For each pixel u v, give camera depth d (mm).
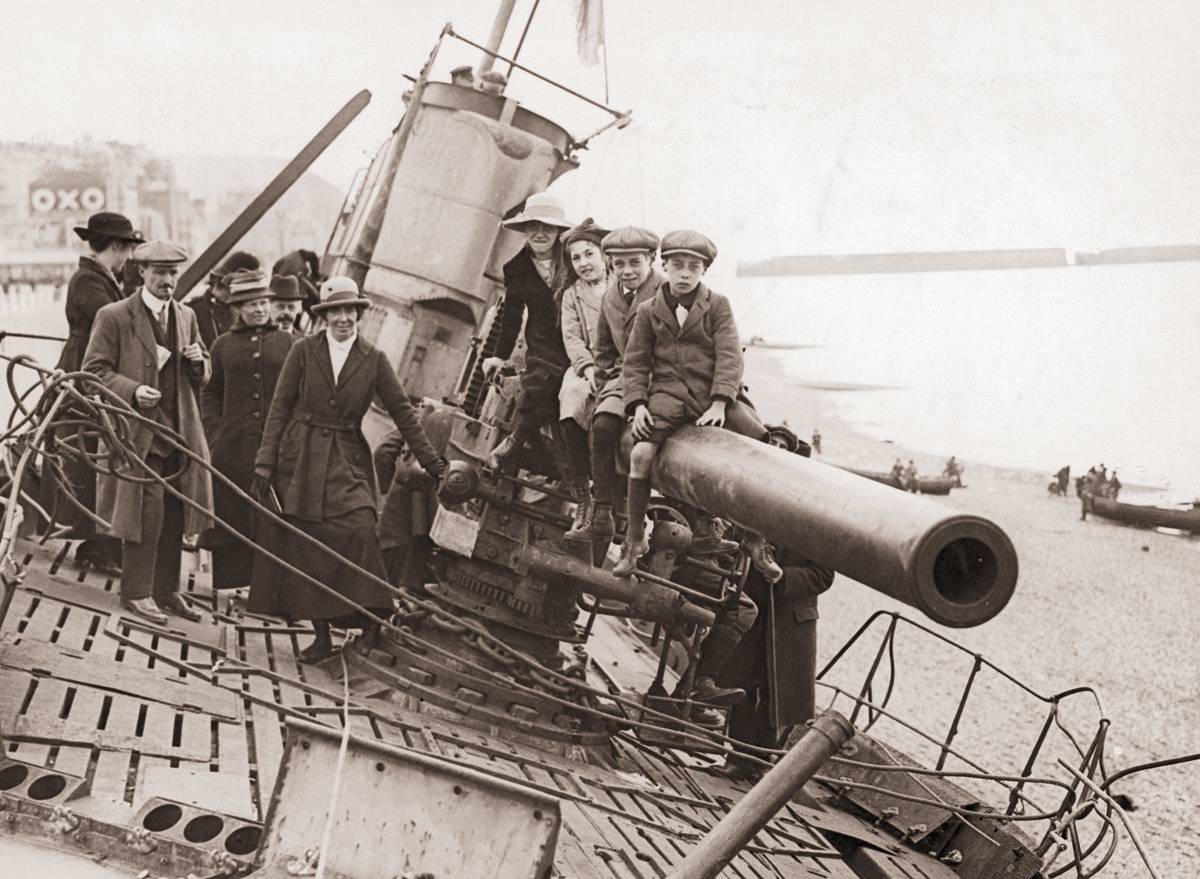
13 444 7160
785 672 9414
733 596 9047
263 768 6383
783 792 4867
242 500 9250
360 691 8133
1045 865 8273
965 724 17156
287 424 8406
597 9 14844
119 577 9188
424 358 13766
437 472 8453
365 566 8305
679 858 6555
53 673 6824
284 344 9500
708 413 6586
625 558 6953
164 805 5414
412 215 13820
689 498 6312
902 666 18516
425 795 4773
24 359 7066
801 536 5395
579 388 7812
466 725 8008
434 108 13914
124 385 8211
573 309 7871
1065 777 15883
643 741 8320
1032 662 17312
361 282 14008
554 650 8641
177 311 8625
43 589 8305
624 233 7324
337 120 14992
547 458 8500
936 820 8773
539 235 8148
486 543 8469
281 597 8281
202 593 9695
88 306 9164
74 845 5230
